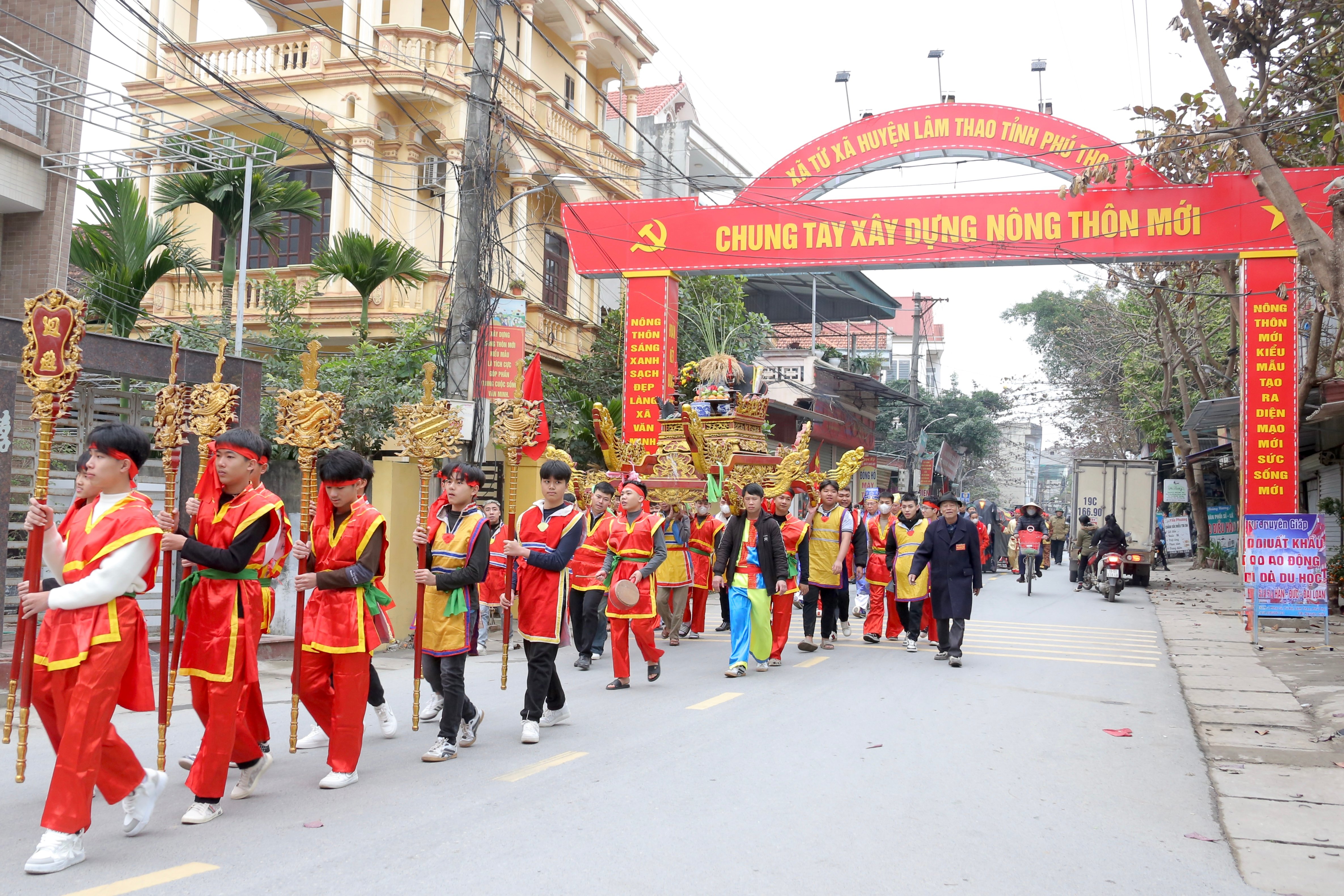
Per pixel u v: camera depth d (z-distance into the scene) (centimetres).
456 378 1170
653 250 1798
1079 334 3506
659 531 917
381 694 691
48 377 445
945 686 924
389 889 405
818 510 1214
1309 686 934
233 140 1324
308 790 551
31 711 706
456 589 626
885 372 5084
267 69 1808
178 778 573
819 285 3062
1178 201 1572
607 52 2291
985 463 5828
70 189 1404
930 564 1137
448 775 586
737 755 644
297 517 1191
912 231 1683
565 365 2072
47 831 424
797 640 1302
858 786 573
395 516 1122
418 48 1770
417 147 1798
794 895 407
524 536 690
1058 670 1028
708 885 414
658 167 2395
